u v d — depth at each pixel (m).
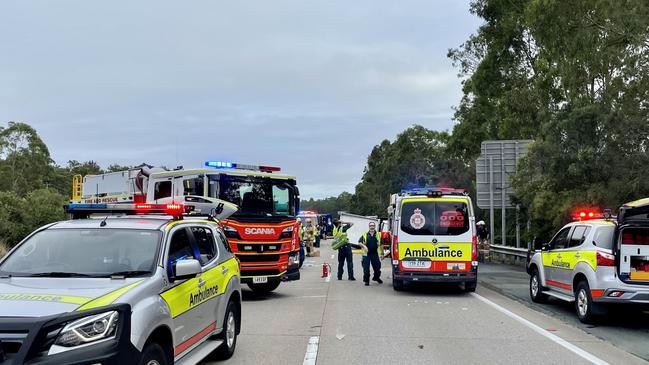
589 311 10.38
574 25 21.89
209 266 7.35
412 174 75.50
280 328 10.16
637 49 18.39
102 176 18.17
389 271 23.27
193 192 13.79
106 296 4.96
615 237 10.02
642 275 9.91
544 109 26.61
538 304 13.12
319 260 31.38
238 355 8.05
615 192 18.94
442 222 14.88
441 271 14.75
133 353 4.78
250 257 13.62
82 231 6.33
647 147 18.78
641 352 8.32
